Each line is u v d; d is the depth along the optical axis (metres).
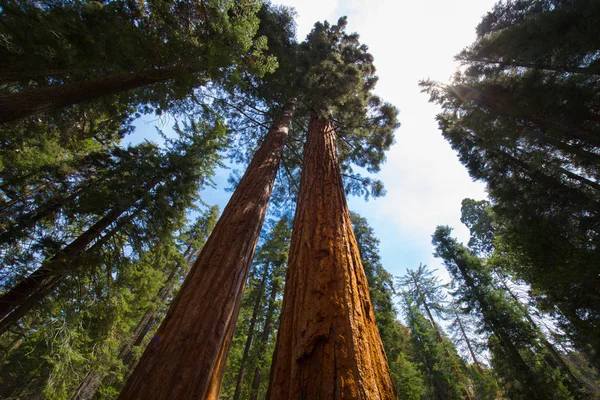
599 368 9.77
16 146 5.94
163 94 5.17
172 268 14.40
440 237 19.19
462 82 8.93
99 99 5.33
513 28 6.53
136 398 1.32
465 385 19.12
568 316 7.73
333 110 6.68
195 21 4.03
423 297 24.56
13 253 4.70
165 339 1.66
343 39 11.56
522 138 7.48
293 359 1.23
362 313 1.42
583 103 5.96
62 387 6.31
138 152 7.52
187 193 8.19
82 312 5.86
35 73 4.29
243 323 15.45
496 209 9.38
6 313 4.78
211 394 1.54
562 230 7.41
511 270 10.45
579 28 5.08
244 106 7.93
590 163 6.63
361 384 1.00
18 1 3.54
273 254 16.11
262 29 7.05
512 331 12.88
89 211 5.72
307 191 3.05
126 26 3.85
